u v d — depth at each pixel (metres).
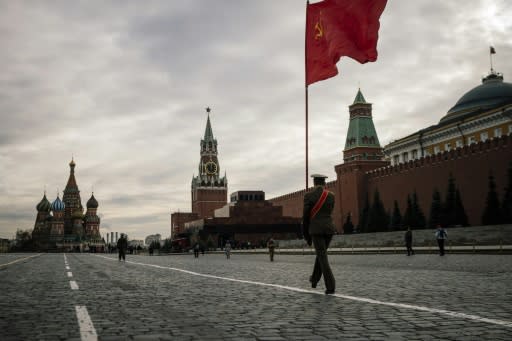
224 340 4.48
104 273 15.40
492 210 45.59
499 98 74.50
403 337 4.48
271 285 9.82
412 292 8.05
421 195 63.28
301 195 99.12
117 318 5.82
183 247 94.31
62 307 6.89
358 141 87.75
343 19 12.82
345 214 82.00
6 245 190.00
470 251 30.38
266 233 94.38
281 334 4.72
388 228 63.06
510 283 9.51
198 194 165.12
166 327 5.18
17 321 5.67
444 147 72.62
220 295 8.16
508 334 4.52
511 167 44.56
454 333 4.60
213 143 170.38
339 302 6.88
